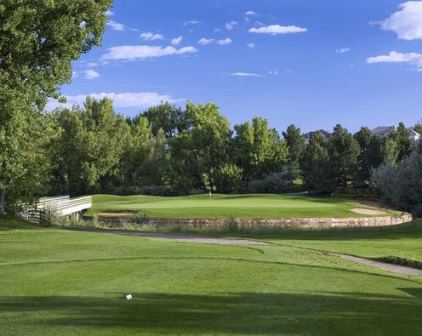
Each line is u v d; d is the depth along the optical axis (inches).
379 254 683.4
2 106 780.0
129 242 767.7
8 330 294.0
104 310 340.5
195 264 553.3
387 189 2076.8
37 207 1439.5
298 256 639.1
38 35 834.2
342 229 1111.0
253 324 309.3
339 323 315.6
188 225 1427.2
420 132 3223.4
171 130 5044.3
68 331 292.0
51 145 1375.5
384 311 351.6
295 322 315.9
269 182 3417.8
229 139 3607.3
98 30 888.3
